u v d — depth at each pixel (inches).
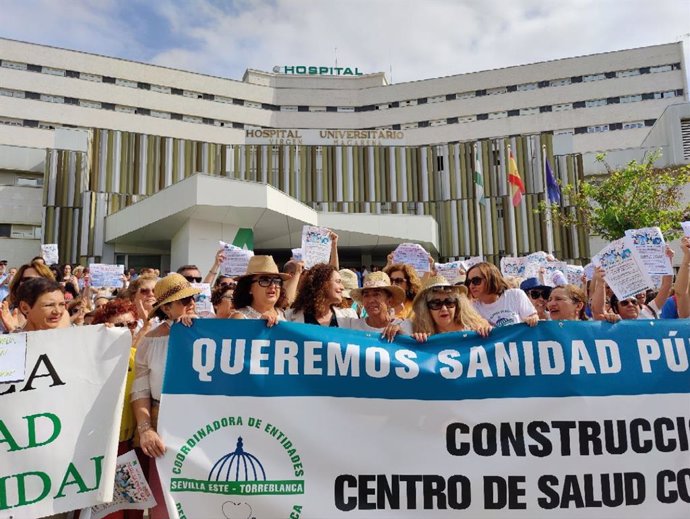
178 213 839.7
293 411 135.3
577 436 137.2
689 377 142.0
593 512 132.9
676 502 134.0
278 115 2252.7
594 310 193.8
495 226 1312.7
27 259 1298.0
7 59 1834.4
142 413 134.4
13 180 1386.6
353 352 141.3
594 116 2085.4
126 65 2017.7
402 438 135.6
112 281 374.3
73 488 125.5
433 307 157.5
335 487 131.3
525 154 1323.8
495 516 132.0
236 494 128.6
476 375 141.0
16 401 126.0
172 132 2052.2
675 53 2055.9
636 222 853.2
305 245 244.7
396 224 1125.7
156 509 138.1
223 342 139.3
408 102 2261.3
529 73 2161.7
